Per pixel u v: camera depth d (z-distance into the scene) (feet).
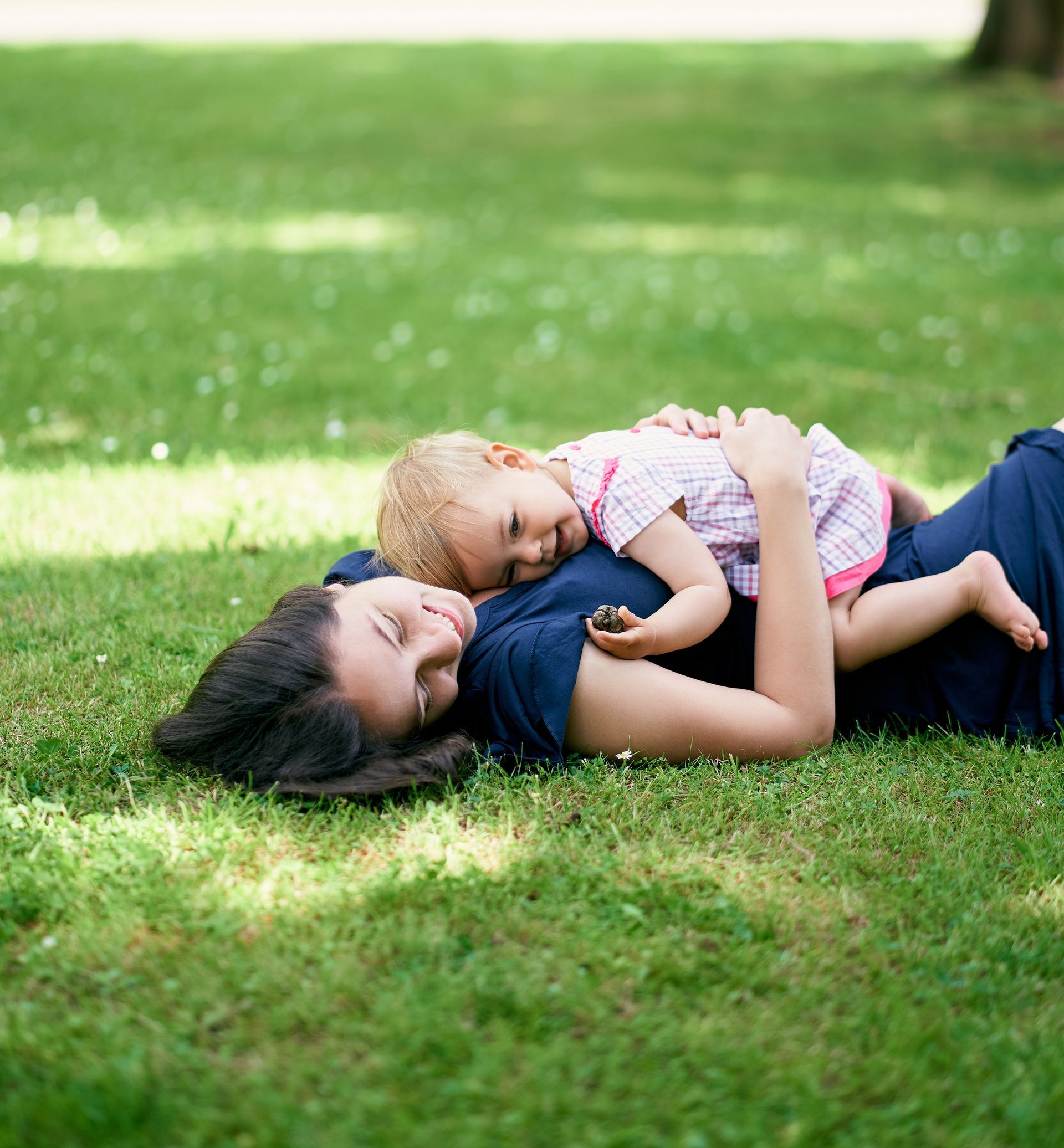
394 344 20.54
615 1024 5.65
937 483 13.79
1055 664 8.36
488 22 96.73
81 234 29.45
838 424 16.21
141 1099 5.16
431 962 6.03
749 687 8.45
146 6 107.65
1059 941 6.30
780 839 7.22
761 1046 5.56
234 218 32.37
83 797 7.50
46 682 9.07
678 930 6.31
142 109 50.78
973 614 8.46
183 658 9.53
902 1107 5.21
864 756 8.18
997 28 58.75
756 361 19.62
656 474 8.29
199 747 7.53
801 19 99.04
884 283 25.52
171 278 25.16
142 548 12.00
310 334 21.07
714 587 7.98
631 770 7.80
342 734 7.25
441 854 6.95
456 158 42.88
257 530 12.45
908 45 74.74
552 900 6.49
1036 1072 5.41
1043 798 7.68
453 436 8.91
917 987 5.95
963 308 23.16
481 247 29.68
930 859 7.02
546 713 7.66
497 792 7.52
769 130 48.47
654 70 65.05
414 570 8.34
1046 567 8.46
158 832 7.04
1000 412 16.72
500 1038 5.52
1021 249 29.27
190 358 19.11
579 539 8.43
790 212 34.65
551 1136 5.05
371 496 13.51
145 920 6.32
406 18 99.96
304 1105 5.20
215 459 14.56
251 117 49.78
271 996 5.80
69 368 18.16
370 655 7.32
